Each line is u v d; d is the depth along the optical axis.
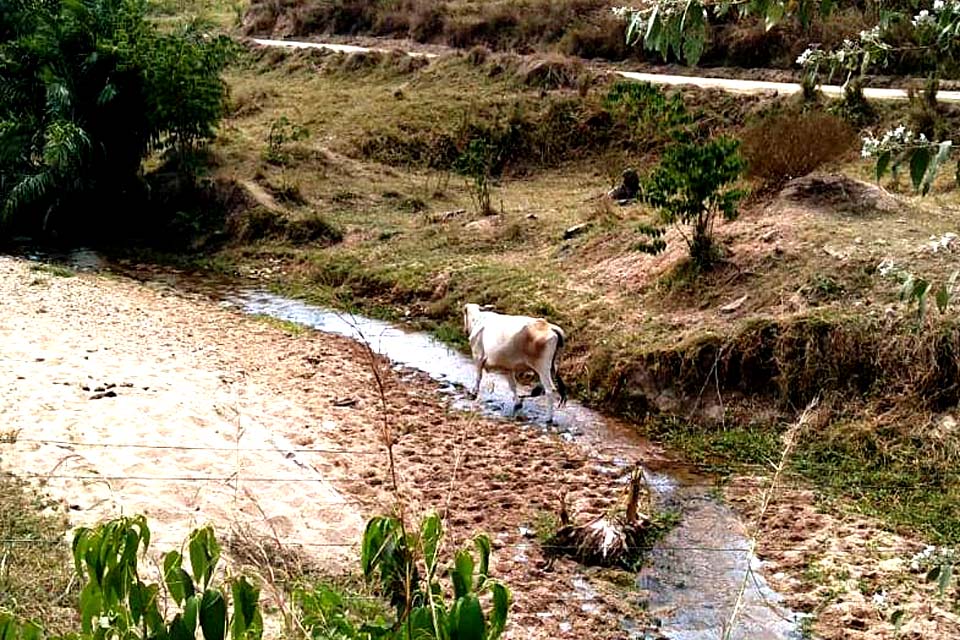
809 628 6.82
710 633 6.75
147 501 7.61
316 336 12.98
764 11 3.56
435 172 20.70
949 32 3.19
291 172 19.31
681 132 13.07
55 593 5.84
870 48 3.52
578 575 7.42
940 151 2.99
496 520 8.15
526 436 9.98
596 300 12.62
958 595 7.14
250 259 16.53
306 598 3.38
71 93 17.69
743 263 12.03
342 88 25.08
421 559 3.75
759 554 7.79
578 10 26.92
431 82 24.11
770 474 9.08
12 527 6.79
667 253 12.92
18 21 19.23
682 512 8.49
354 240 16.48
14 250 17.03
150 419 9.35
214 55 18.78
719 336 10.64
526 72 23.12
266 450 9.03
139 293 14.54
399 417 10.31
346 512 7.97
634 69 24.02
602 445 9.88
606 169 20.22
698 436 10.00
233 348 12.21
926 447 9.13
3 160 17.61
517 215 16.50
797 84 21.11
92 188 18.03
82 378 10.31
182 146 18.81
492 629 3.03
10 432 8.62
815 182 13.45
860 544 7.85
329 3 31.34
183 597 3.05
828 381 9.97
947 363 9.56
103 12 18.47
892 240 11.69
